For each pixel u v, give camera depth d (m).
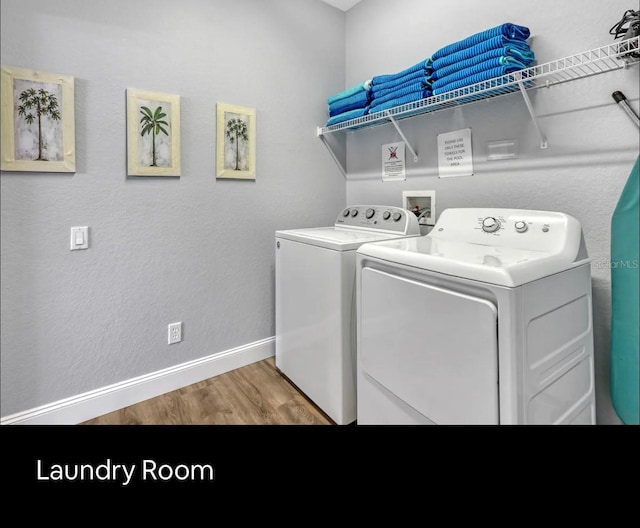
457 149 1.98
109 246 1.83
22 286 1.62
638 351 1.24
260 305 2.43
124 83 1.81
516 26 1.55
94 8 1.71
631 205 1.25
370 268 1.52
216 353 2.25
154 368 2.01
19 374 1.64
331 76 2.65
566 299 1.26
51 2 1.61
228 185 2.21
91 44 1.71
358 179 2.68
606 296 1.47
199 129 2.07
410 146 2.17
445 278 1.20
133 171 1.85
